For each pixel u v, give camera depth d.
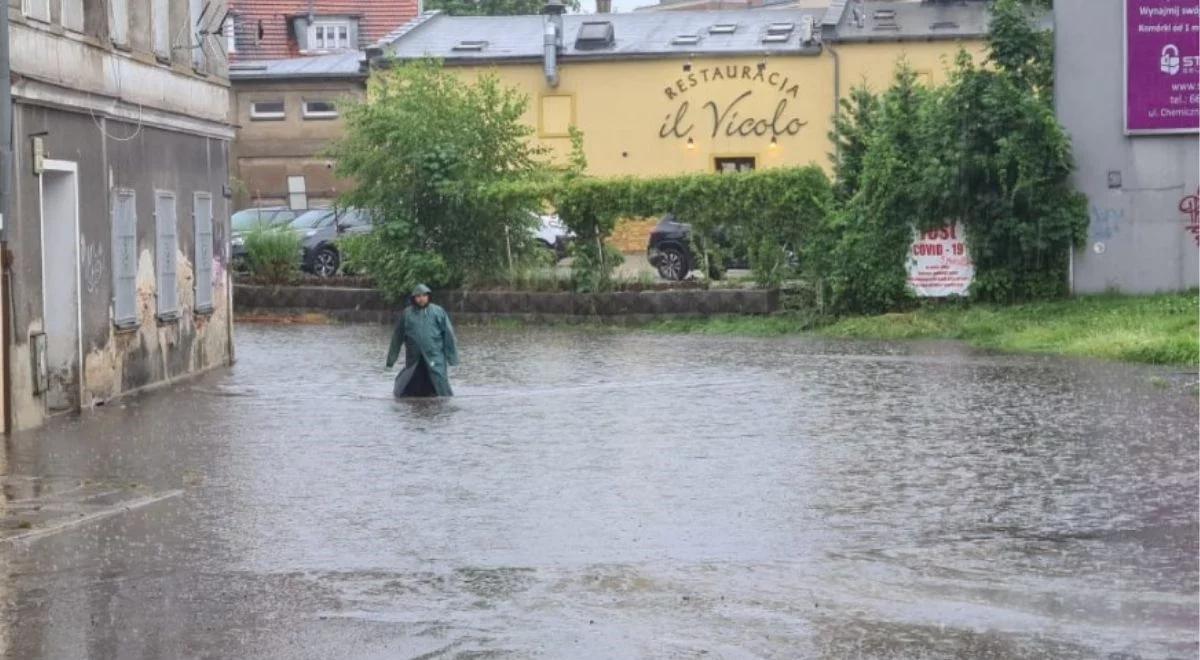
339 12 102.94
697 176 53.75
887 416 29.48
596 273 55.12
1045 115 48.09
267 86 87.12
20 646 13.93
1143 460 23.80
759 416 29.78
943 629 14.17
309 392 35.00
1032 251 49.22
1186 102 48.34
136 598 15.71
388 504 20.88
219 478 23.16
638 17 86.44
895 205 49.97
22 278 28.83
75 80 31.09
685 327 52.47
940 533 18.59
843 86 79.75
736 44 81.69
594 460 24.56
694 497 21.16
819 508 20.28
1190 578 16.06
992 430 27.36
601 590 15.86
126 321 34.41
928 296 50.09
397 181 57.53
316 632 14.34
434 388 33.62
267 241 60.00
